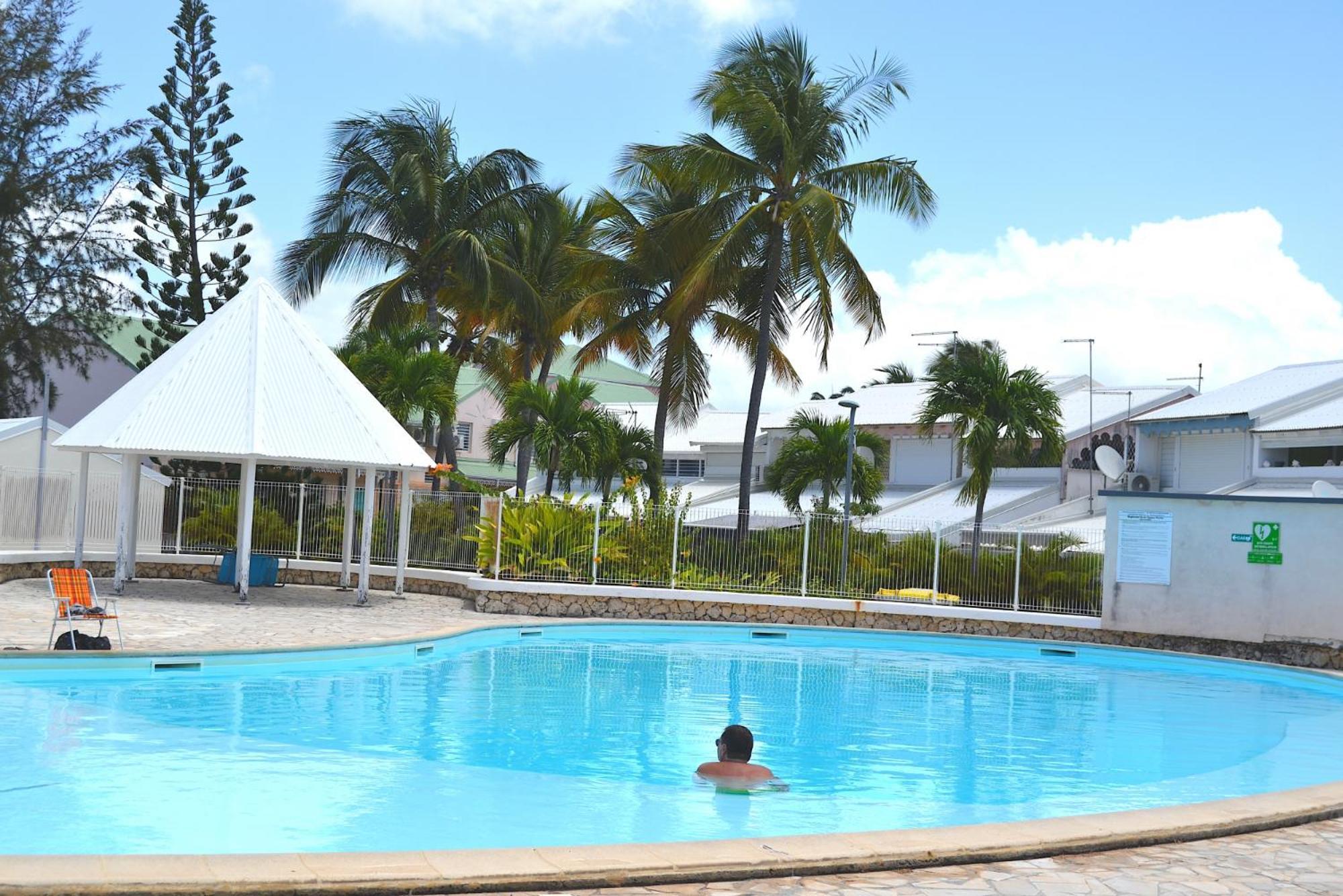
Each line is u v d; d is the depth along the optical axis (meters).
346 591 27.77
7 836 8.59
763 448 52.25
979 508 29.89
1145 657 24.72
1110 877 6.87
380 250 37.88
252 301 25.97
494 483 55.56
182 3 41.75
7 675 15.02
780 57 31.94
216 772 10.89
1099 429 45.72
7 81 48.62
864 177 31.64
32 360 48.62
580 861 6.54
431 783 10.88
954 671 21.94
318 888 6.00
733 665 21.20
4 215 48.00
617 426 33.88
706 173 31.42
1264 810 8.45
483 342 45.25
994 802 11.12
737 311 36.38
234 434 23.59
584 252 39.25
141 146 48.97
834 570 27.91
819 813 10.31
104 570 28.31
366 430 24.92
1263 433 40.12
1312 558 24.28
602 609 26.39
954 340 58.03
